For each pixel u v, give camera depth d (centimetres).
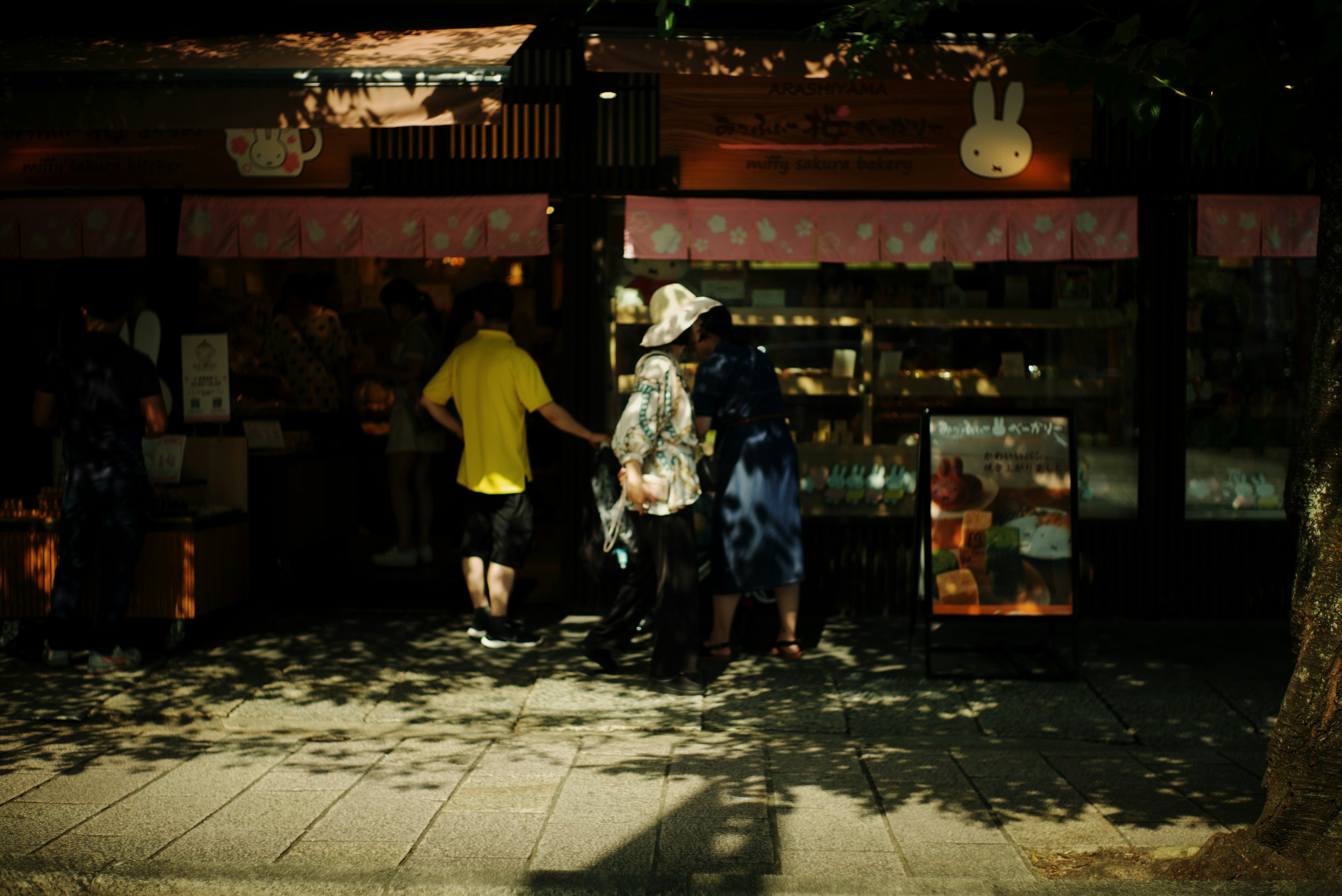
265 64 575
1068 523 554
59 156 661
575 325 666
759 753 448
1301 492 362
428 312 795
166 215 674
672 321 536
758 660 586
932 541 554
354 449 889
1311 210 635
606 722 489
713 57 591
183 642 606
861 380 685
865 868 337
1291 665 572
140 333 642
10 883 326
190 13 670
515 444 589
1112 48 475
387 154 658
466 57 571
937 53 600
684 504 526
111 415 538
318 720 487
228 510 623
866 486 682
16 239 660
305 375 843
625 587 553
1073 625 549
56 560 586
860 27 605
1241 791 406
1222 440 671
